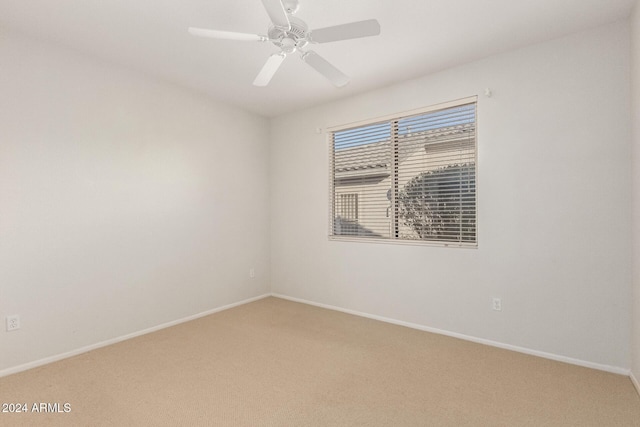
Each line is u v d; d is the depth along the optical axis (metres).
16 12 2.29
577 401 2.09
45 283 2.66
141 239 3.29
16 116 2.53
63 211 2.77
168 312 3.52
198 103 3.82
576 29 2.55
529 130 2.79
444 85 3.21
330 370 2.52
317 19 2.39
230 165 4.20
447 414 1.97
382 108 3.64
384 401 2.10
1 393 2.20
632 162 2.36
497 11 2.31
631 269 2.40
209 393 2.20
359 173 3.89
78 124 2.86
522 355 2.77
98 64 2.98
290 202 4.53
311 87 3.63
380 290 3.69
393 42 2.71
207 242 3.92
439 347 2.94
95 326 2.95
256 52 2.87
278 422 1.90
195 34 2.02
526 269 2.81
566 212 2.64
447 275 3.22
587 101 2.56
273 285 4.72
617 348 2.46
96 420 1.92
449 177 3.24
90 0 2.17
